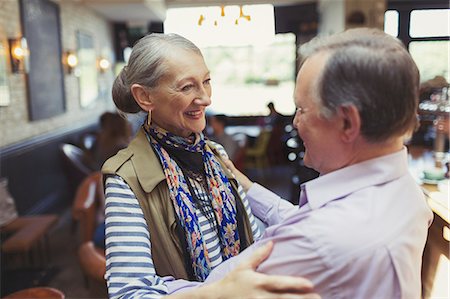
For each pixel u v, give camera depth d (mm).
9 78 4469
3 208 3186
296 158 4750
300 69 788
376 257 686
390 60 692
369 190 742
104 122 3795
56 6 5977
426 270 1729
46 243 3746
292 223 766
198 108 996
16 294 1895
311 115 756
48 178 5438
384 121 703
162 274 975
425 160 2584
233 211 1087
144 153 1008
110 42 9359
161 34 1021
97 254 2389
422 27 6543
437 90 2576
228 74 10422
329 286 698
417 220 757
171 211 975
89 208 3102
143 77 979
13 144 4527
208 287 739
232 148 4352
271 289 688
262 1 6891
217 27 4629
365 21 6332
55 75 5895
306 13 8750
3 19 4340
